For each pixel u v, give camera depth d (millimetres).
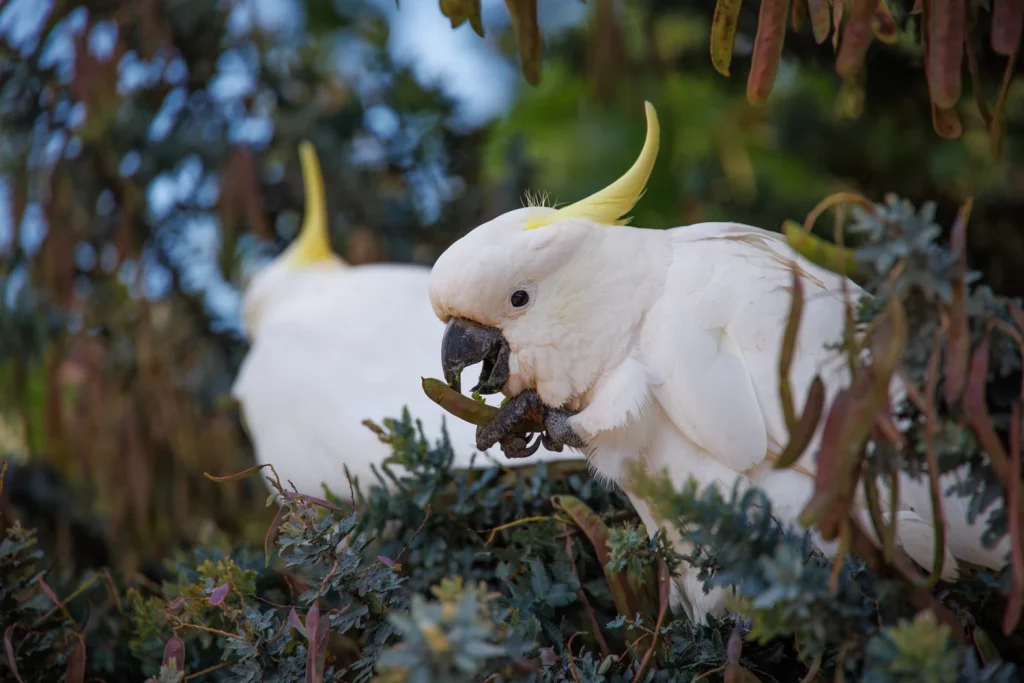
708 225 5410
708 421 5352
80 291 6672
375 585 5277
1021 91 6000
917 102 5895
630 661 5332
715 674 5277
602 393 5375
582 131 7324
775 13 5234
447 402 5383
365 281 5871
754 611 5145
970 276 5160
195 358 6500
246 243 6871
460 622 5109
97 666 5395
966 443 5152
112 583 5422
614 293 5375
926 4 5219
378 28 7418
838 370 5176
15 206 6406
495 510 5434
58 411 5992
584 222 5379
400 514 5410
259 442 5789
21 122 6547
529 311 5367
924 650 5105
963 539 5289
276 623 5305
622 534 5285
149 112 6641
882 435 5148
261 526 5914
